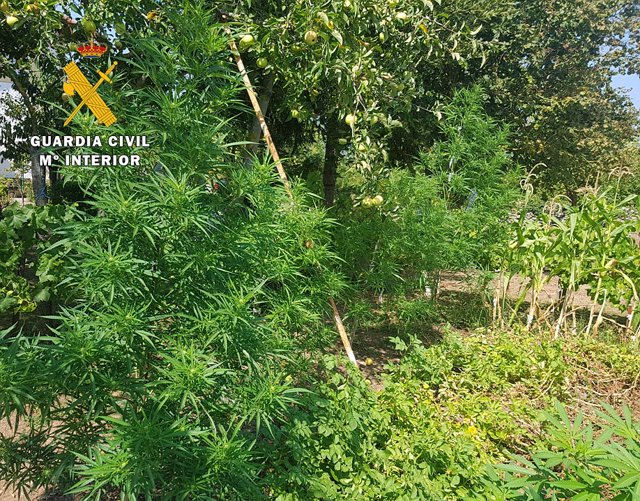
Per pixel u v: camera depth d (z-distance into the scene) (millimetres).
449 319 6637
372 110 4051
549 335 5289
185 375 1978
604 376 4609
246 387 2295
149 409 2246
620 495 1518
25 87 4969
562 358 4566
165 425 2135
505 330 5512
